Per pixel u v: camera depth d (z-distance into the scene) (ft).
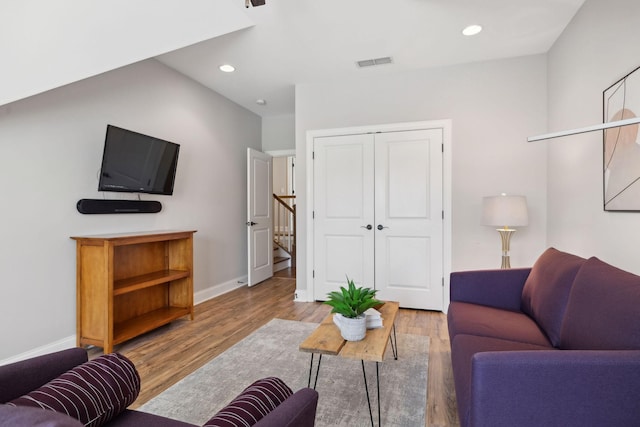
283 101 15.30
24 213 7.59
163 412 5.96
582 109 8.21
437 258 11.87
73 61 7.20
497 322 6.39
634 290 4.13
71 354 3.84
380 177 12.44
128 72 10.10
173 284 11.29
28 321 7.68
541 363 3.53
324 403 6.23
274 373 7.39
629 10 6.26
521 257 11.05
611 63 6.89
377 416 5.83
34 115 7.75
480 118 11.42
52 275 8.14
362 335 5.77
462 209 11.59
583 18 8.18
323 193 13.14
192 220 12.75
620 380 3.42
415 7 8.35
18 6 6.56
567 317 5.16
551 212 10.36
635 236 6.07
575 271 5.72
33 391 3.19
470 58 11.18
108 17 7.59
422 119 11.99
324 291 13.19
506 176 11.17
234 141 15.40
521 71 11.05
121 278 9.65
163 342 9.16
